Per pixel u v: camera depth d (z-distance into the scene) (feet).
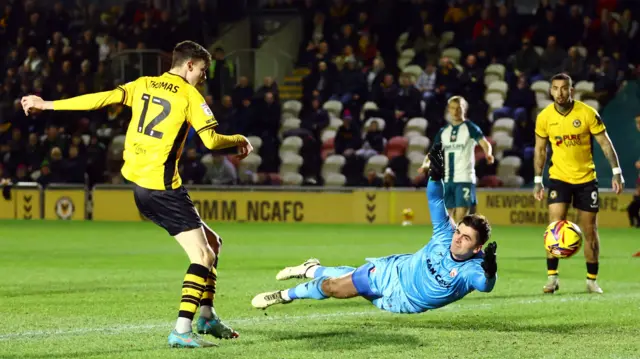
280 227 129.59
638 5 163.53
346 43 164.76
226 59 168.35
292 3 174.09
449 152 83.25
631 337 43.16
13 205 146.51
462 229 39.99
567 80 60.80
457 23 163.63
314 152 148.97
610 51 157.07
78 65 165.58
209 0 174.70
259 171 151.74
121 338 42.24
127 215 142.00
